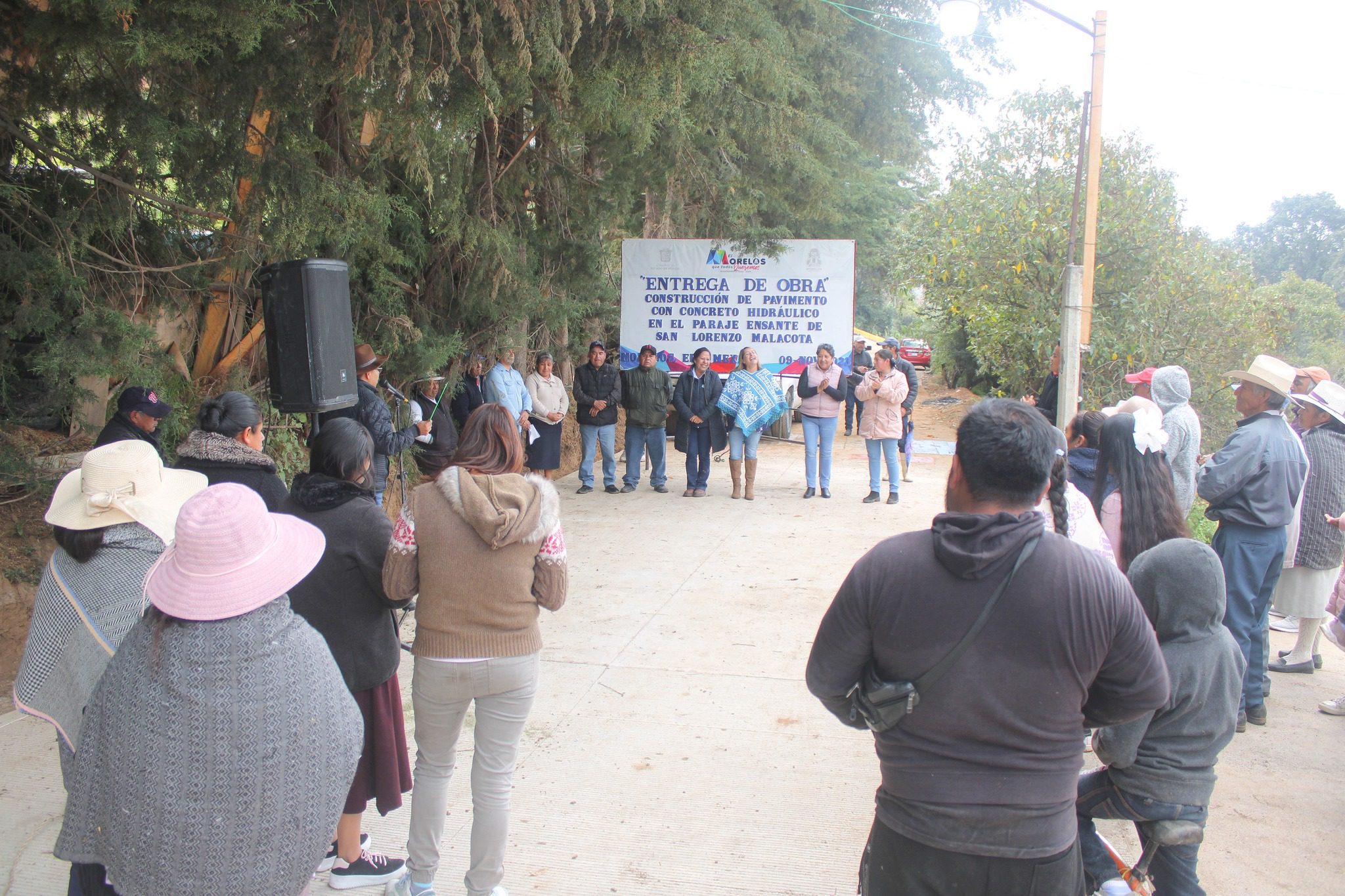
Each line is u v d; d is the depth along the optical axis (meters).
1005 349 12.73
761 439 15.00
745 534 8.75
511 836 3.69
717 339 11.84
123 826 1.94
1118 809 2.74
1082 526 3.11
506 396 9.27
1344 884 3.41
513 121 8.84
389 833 3.75
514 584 2.91
